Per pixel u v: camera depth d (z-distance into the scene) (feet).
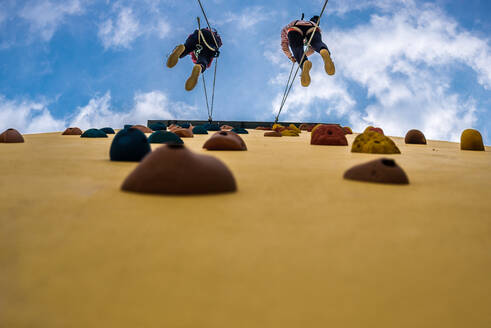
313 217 1.99
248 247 1.53
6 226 1.73
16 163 4.11
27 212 1.97
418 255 1.52
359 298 1.18
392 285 1.27
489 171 4.41
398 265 1.42
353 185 2.98
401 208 2.27
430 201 2.50
